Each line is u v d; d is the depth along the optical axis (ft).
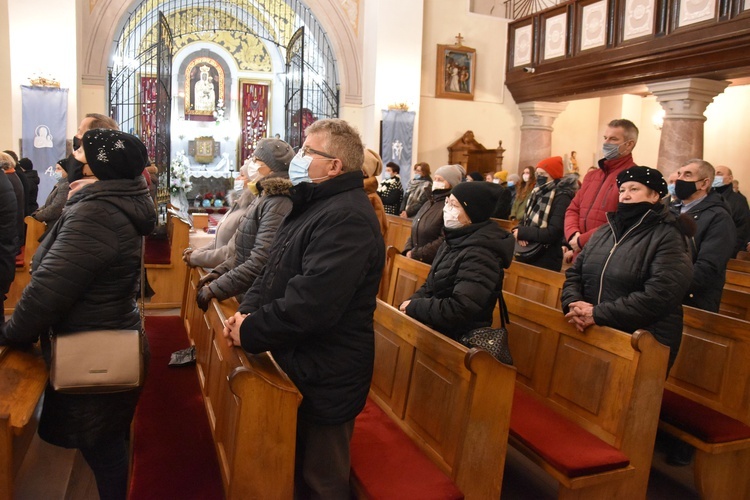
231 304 8.76
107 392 6.89
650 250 8.64
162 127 29.78
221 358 7.54
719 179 17.40
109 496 7.55
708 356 9.47
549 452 7.59
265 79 51.11
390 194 26.35
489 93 45.29
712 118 38.83
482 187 8.28
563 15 36.86
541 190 13.60
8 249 8.32
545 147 43.11
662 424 9.07
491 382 6.67
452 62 44.19
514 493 9.34
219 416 7.33
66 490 9.09
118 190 7.02
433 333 7.68
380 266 6.38
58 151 33.96
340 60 42.68
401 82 41.55
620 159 12.03
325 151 6.24
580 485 7.30
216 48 49.80
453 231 8.40
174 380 9.91
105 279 7.06
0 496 5.64
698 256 10.84
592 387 8.41
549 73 38.01
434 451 7.32
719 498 8.86
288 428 5.82
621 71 32.86
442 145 44.50
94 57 36.88
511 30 42.27
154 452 7.54
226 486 6.18
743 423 8.76
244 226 9.26
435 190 13.12
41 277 6.56
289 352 6.35
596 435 8.20
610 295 8.96
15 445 7.15
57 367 6.65
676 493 9.47
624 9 32.35
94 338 6.84
